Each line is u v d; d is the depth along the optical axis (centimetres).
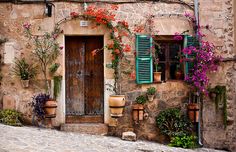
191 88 890
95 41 905
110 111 872
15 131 764
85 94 912
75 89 909
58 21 873
